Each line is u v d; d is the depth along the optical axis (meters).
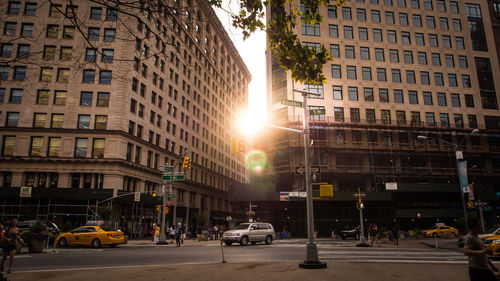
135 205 39.41
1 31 36.00
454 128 44.06
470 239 5.52
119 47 36.94
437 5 50.09
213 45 68.50
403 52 47.12
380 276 9.07
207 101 64.44
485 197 42.16
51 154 36.06
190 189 54.75
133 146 38.88
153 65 43.38
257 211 45.75
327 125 41.75
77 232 22.83
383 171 42.22
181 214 50.59
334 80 44.19
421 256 15.50
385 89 45.19
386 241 27.38
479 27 50.69
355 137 43.25
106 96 37.50
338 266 11.23
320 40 45.31
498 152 44.50
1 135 36.22
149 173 41.91
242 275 9.31
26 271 10.47
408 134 44.28
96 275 9.42
